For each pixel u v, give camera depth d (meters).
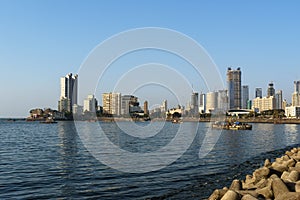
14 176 28.12
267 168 22.72
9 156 42.91
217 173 29.75
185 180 26.44
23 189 23.47
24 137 85.25
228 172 30.36
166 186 24.34
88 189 23.42
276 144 64.50
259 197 16.69
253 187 19.92
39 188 23.73
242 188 19.86
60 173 29.44
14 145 60.91
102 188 23.72
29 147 56.25
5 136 90.31
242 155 44.28
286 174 20.77
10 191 22.88
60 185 24.62
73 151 48.66
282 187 16.67
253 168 33.03
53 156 42.44
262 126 166.62
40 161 37.56
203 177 27.78
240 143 64.50
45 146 57.91
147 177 27.59
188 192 22.52
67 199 20.92
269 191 16.88
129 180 26.34
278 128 142.12
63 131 115.56
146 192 22.58
